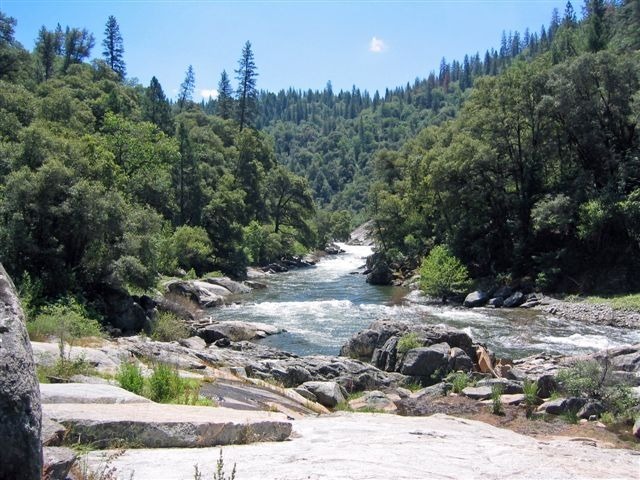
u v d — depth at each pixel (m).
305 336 28.44
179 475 4.72
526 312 36.00
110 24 104.81
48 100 59.81
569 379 14.39
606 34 78.50
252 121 112.38
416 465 5.57
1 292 4.04
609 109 43.31
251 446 6.24
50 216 28.17
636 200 38.12
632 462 7.60
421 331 21.86
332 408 15.14
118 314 28.91
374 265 60.03
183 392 10.54
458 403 14.66
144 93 101.75
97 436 5.69
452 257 44.25
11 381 3.53
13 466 3.43
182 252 54.09
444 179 47.50
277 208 83.06
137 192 52.81
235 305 39.22
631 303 33.31
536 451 7.36
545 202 41.66
